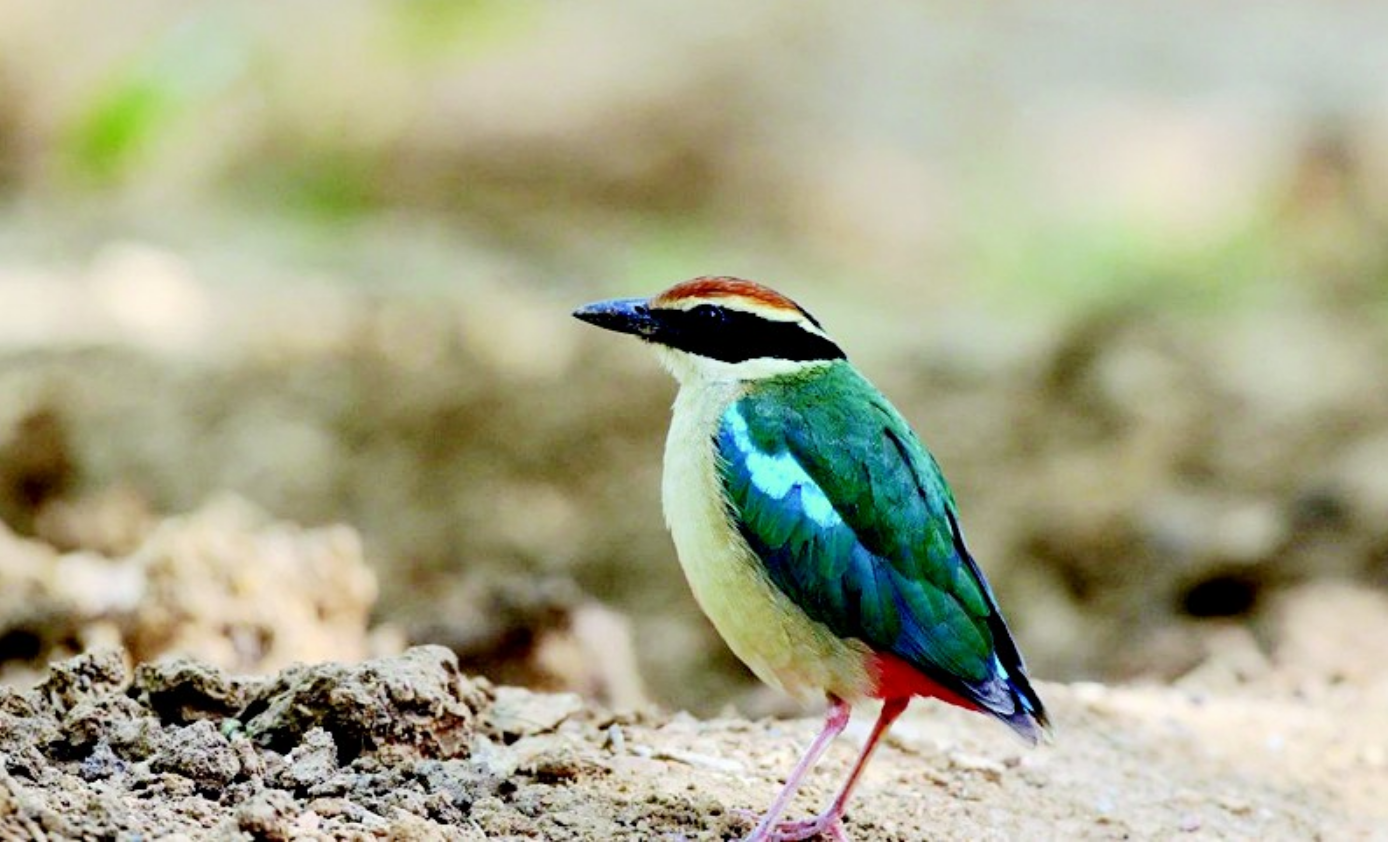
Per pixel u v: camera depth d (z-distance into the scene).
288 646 9.81
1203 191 24.19
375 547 13.81
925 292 22.72
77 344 17.11
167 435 15.19
